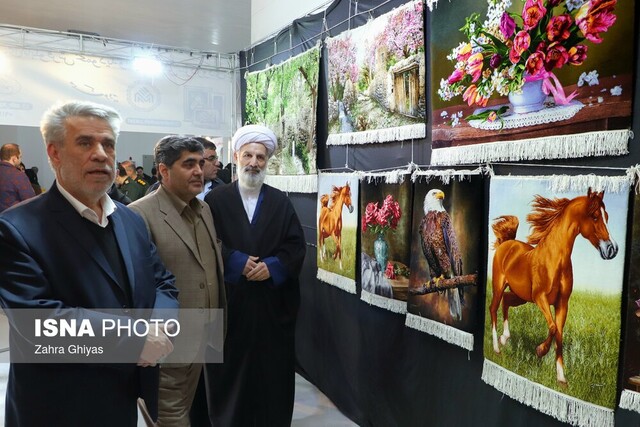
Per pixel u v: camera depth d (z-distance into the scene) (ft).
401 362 7.17
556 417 4.58
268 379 7.16
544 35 4.56
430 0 6.00
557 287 4.55
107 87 13.24
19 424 3.76
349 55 7.82
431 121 6.25
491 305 5.33
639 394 3.90
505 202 5.09
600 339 4.18
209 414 7.21
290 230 7.43
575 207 4.38
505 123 5.06
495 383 5.32
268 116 10.99
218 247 6.54
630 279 3.98
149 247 4.64
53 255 3.74
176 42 16.11
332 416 8.73
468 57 5.47
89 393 3.92
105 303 3.92
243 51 12.83
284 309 7.44
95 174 3.82
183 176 5.94
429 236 6.25
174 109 14.11
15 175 12.10
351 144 8.05
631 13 3.87
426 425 6.68
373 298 7.55
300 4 9.87
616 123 4.02
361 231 7.84
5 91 12.14
